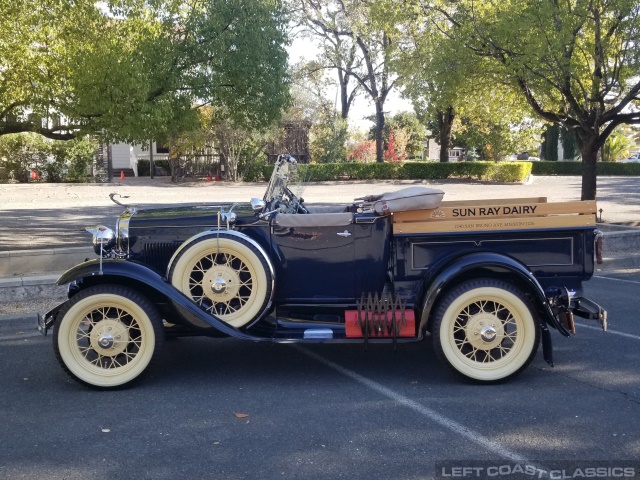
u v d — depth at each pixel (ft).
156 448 13.03
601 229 41.78
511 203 19.04
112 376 16.62
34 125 33.81
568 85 39.75
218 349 20.56
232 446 13.09
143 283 17.06
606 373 17.63
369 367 18.51
